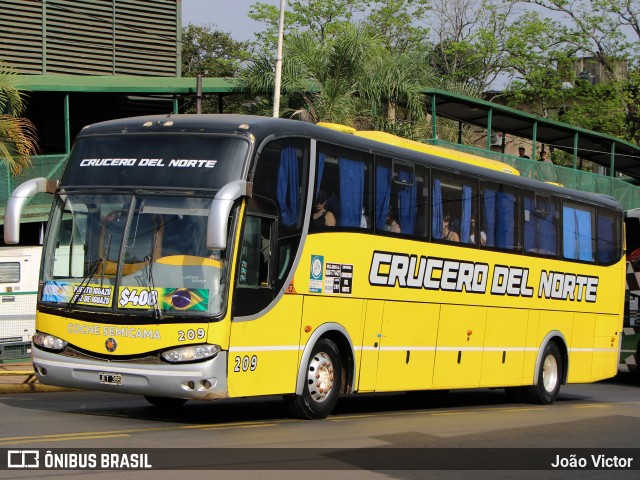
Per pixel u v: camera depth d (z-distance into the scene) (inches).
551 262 718.5
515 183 680.4
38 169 932.6
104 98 1182.9
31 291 837.8
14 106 828.6
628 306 935.0
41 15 1165.7
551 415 616.7
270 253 468.8
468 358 628.7
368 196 540.1
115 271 450.9
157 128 474.9
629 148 1638.8
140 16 1240.2
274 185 472.1
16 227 461.7
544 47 2196.1
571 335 747.4
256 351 458.3
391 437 457.1
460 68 2253.9
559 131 1560.0
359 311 531.8
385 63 1236.5
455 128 1802.4
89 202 466.6
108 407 552.1
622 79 2449.6
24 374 699.4
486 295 645.3
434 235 594.2
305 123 501.4
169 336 436.8
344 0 2117.4
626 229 938.1
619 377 1084.5
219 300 438.0
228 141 460.4
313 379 503.8
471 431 500.7
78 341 453.1
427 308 588.7
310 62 1189.7
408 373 573.6
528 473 379.9
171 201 451.8
